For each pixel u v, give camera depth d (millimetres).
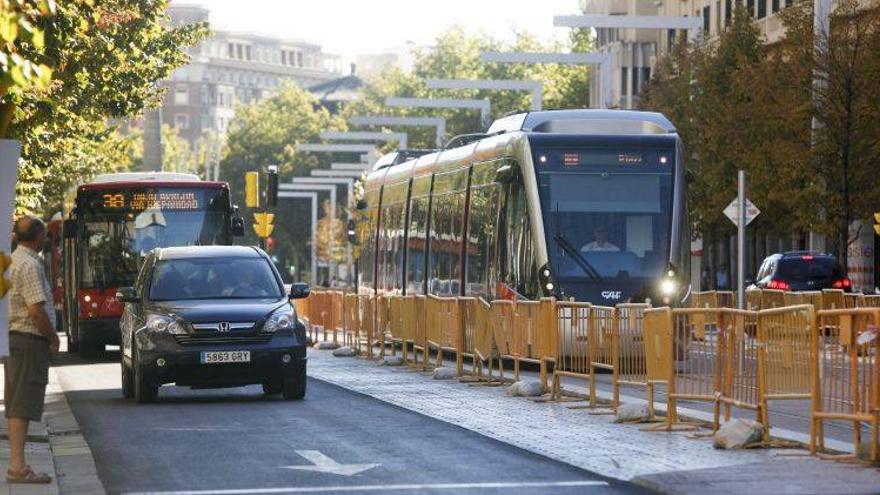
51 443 33688
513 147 59688
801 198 92938
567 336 42344
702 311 33344
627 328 38250
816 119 92500
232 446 32344
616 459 29234
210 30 80688
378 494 24828
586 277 57156
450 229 68625
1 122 22219
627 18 101125
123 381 47594
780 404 41688
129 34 73750
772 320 30469
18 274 27094
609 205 57906
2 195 24234
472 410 40688
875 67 90312
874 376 27375
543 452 30594
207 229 70750
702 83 119875
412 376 56188
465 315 53219
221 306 44844
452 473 27438
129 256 70312
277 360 44062
